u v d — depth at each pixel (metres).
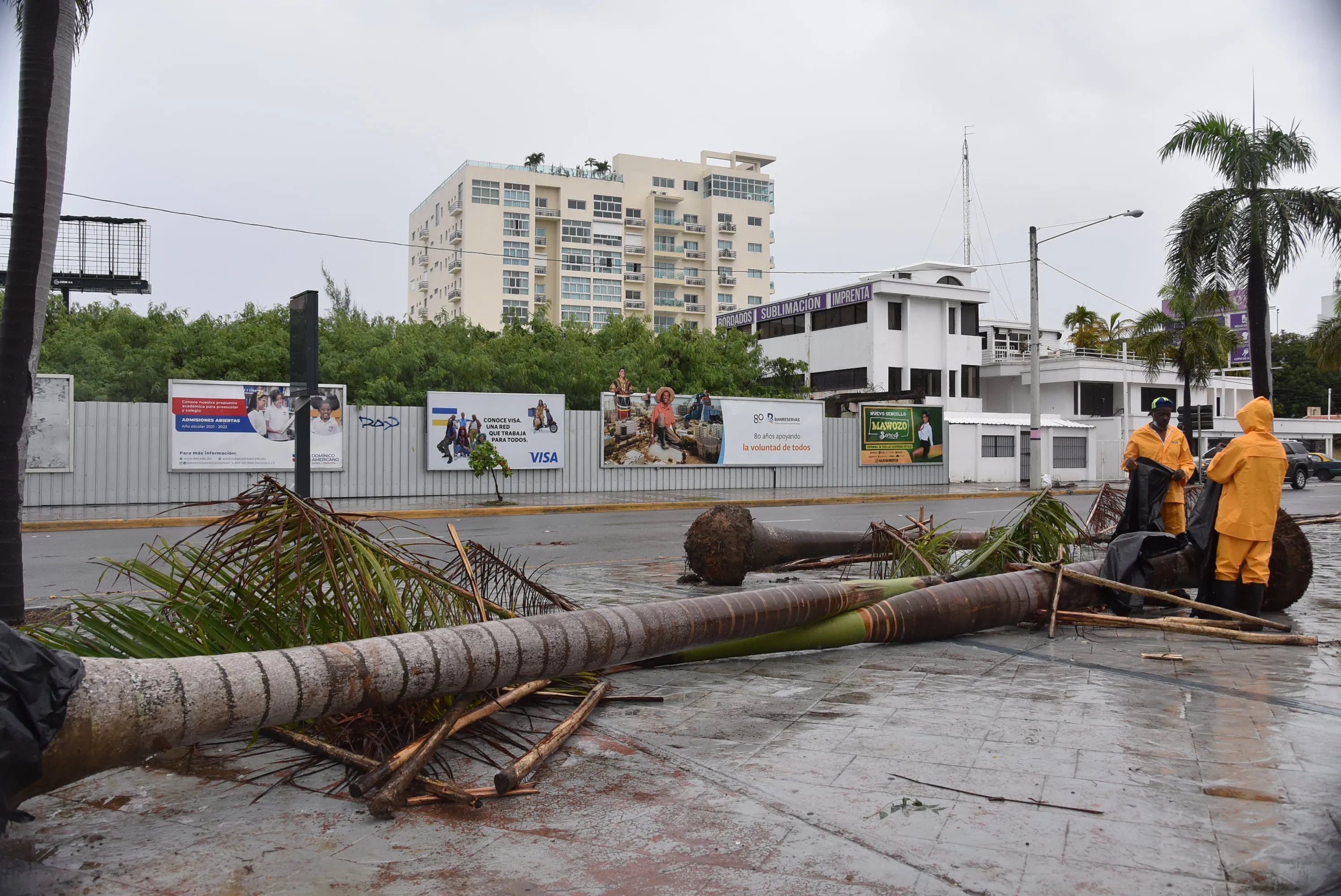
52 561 11.88
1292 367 66.81
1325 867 3.07
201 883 3.02
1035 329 30.47
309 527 4.55
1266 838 3.31
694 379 40.00
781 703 5.16
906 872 3.08
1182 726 4.68
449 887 2.99
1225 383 51.12
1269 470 7.01
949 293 47.41
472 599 5.02
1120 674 5.81
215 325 33.06
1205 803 3.64
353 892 2.96
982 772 4.02
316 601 4.46
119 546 13.79
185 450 21.19
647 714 4.94
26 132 6.55
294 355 10.59
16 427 6.42
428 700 4.33
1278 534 7.86
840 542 10.34
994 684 5.58
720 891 2.96
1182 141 16.75
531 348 36.22
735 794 3.78
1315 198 16.11
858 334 47.62
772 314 53.38
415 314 103.06
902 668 6.02
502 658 4.16
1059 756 4.21
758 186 98.62
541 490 26.02
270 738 4.41
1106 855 3.19
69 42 6.83
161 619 4.49
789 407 30.25
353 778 3.92
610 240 91.94
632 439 27.45
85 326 31.72
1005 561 8.05
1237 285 17.27
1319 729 4.61
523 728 4.66
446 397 24.38
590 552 13.05
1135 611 7.67
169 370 29.16
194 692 3.22
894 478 32.84
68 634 4.20
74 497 20.19
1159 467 8.45
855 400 42.38
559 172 92.75
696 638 5.25
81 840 3.35
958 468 34.78
